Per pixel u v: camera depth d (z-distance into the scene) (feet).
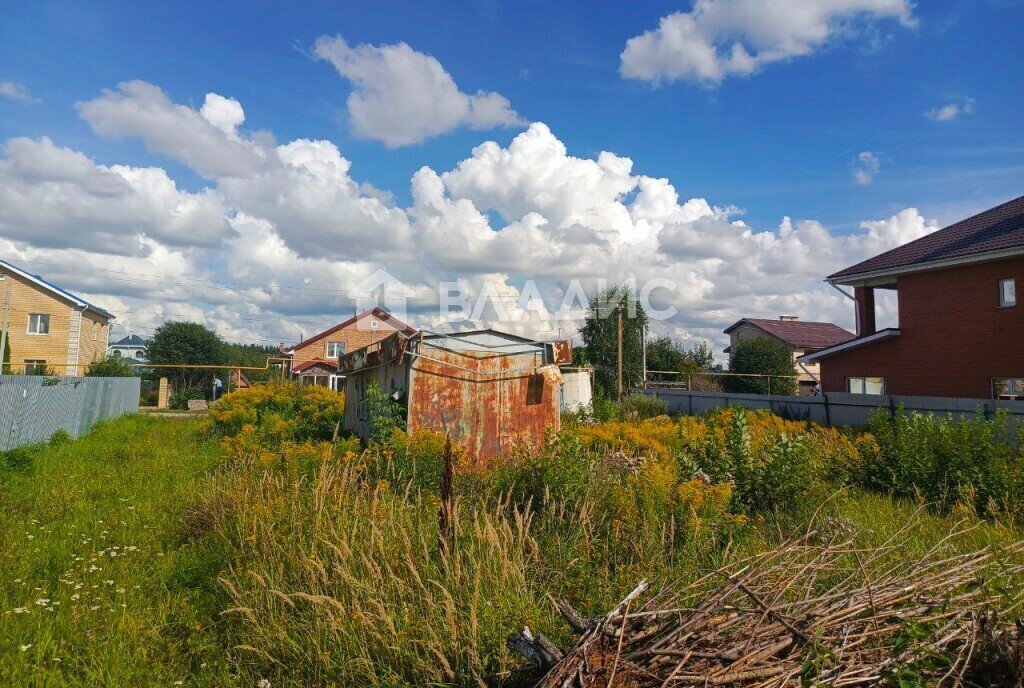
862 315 65.31
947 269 55.88
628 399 75.56
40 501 24.80
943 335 56.24
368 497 19.67
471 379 34.35
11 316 101.81
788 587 10.59
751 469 24.12
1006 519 21.86
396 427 30.01
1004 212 58.34
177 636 13.78
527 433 34.94
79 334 104.37
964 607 10.05
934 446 26.76
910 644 8.71
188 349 167.73
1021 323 49.88
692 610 9.46
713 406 72.08
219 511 20.85
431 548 15.01
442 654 10.96
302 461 25.52
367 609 12.42
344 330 143.74
